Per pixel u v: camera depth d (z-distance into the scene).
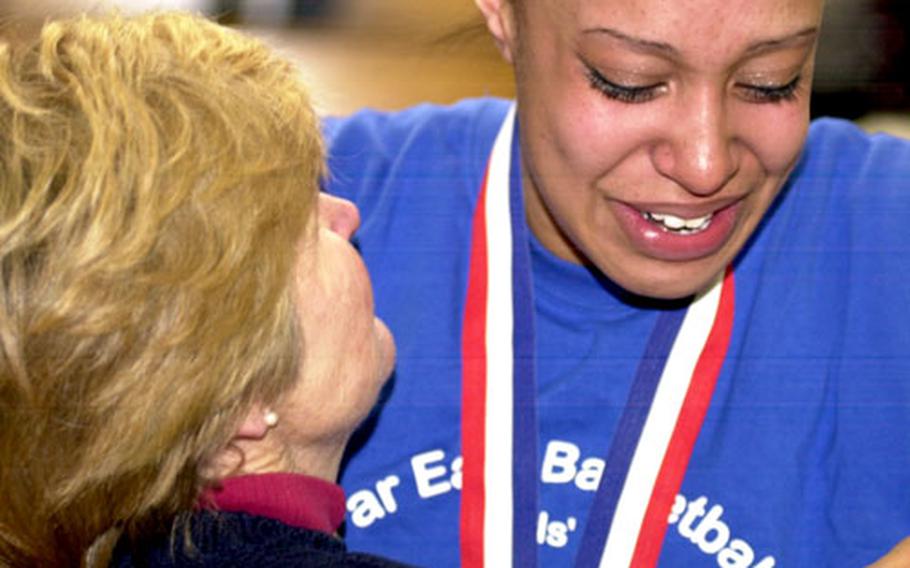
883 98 2.04
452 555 1.78
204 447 1.28
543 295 1.81
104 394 1.22
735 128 1.51
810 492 1.71
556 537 1.77
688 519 1.74
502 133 1.86
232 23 1.94
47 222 1.19
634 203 1.58
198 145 1.22
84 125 1.22
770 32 1.43
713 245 1.60
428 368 1.81
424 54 2.23
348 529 1.79
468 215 1.85
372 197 1.86
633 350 1.78
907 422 1.70
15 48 1.32
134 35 1.32
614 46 1.47
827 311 1.74
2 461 1.25
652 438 1.76
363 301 1.40
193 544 1.26
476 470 1.79
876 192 1.76
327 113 1.99
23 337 1.21
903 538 1.68
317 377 1.35
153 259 1.20
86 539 1.29
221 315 1.23
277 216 1.25
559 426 1.79
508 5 1.67
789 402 1.73
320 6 2.20
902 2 2.05
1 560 1.29
